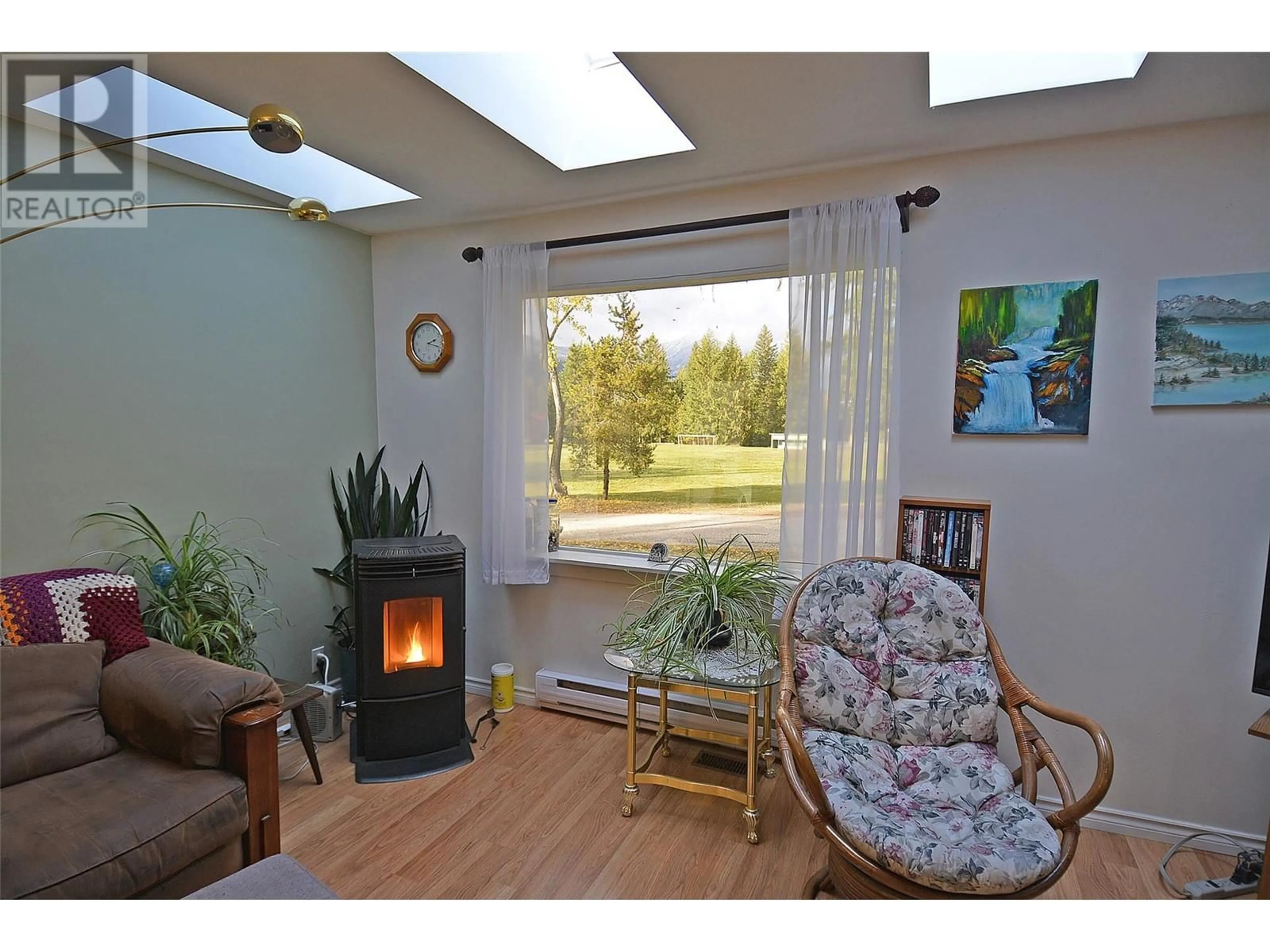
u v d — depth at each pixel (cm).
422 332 341
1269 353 203
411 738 270
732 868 208
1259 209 203
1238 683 214
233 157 262
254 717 187
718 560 274
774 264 269
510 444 309
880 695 200
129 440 243
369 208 300
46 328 219
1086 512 227
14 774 175
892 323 239
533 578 311
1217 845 217
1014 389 232
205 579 247
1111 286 219
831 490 249
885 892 150
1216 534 213
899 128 215
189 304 262
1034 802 181
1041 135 220
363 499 332
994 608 241
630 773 238
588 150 247
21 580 200
